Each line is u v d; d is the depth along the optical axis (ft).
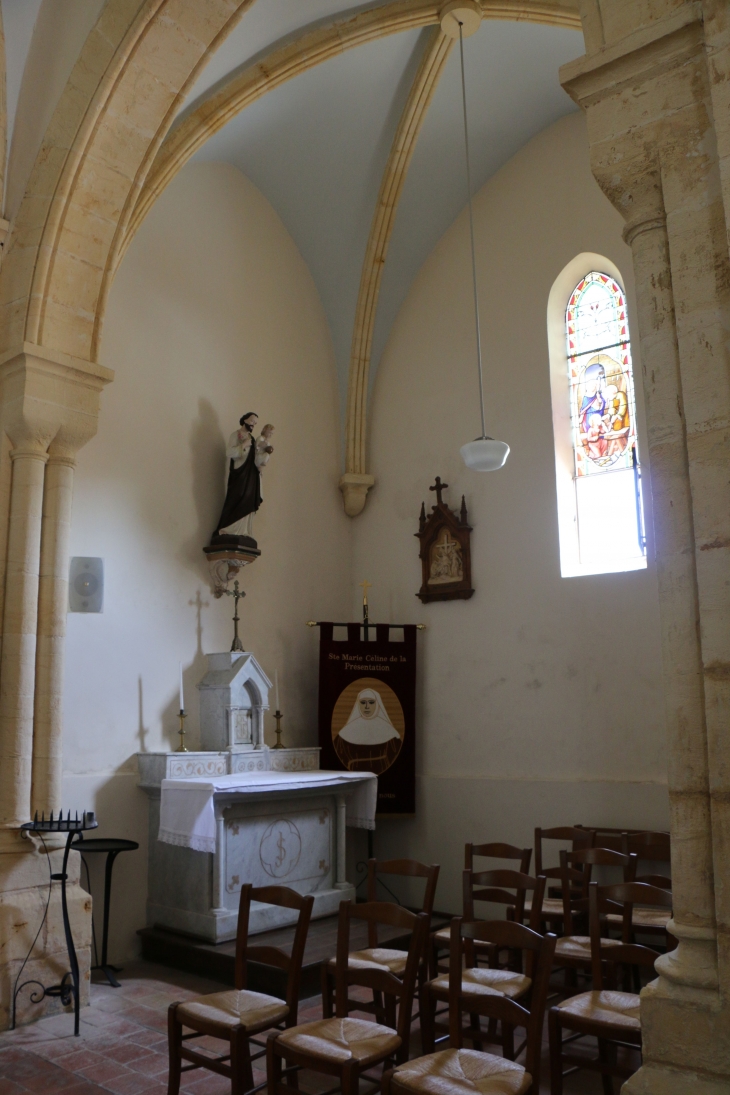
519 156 31.78
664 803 25.52
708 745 9.53
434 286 33.65
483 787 29.43
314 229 33.55
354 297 33.99
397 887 30.96
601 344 29.81
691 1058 9.14
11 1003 19.70
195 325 29.94
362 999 21.42
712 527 9.76
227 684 27.30
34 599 21.85
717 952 9.25
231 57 25.02
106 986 22.34
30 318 22.07
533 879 16.44
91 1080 16.66
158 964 24.21
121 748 25.81
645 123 10.69
